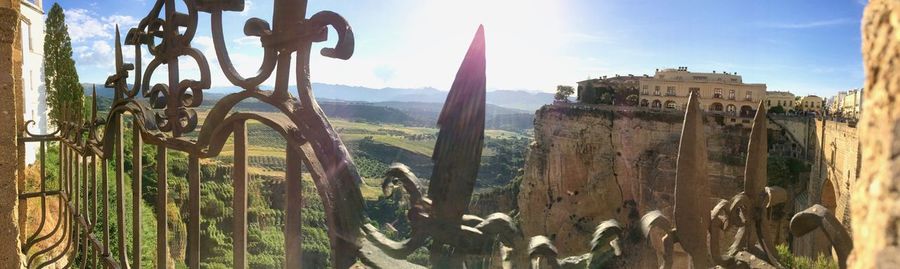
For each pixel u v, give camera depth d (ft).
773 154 127.03
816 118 112.78
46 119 110.11
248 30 8.44
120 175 13.83
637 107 161.48
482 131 6.57
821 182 102.01
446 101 6.75
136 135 12.67
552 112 181.37
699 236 7.95
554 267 6.59
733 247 10.39
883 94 3.08
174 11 10.71
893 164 2.85
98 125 16.81
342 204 7.31
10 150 17.30
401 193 7.41
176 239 61.82
